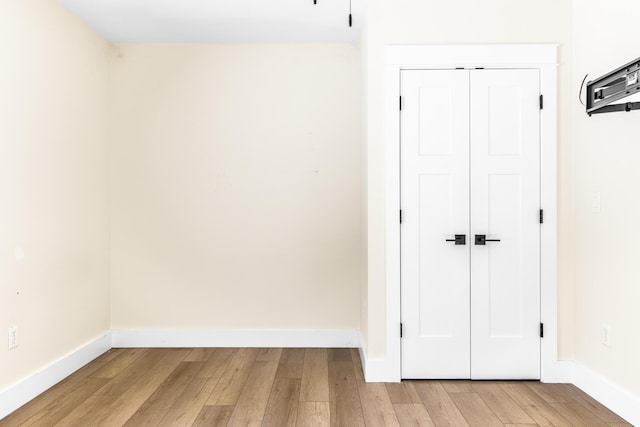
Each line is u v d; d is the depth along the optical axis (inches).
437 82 126.5
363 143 144.9
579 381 120.9
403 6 126.1
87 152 143.7
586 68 119.3
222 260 158.6
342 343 157.8
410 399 114.0
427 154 126.7
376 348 126.6
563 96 126.0
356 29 146.9
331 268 157.9
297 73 157.6
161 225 158.7
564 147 126.1
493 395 116.4
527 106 126.1
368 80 126.7
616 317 106.8
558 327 125.7
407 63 125.8
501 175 126.4
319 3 127.8
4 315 106.0
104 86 154.4
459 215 126.5
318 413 106.3
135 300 158.7
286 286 158.2
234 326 158.4
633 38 101.4
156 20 139.8
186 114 158.4
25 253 113.7
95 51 148.6
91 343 144.4
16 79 110.2
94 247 147.7
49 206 123.6
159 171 158.4
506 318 126.3
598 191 113.8
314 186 157.9
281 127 158.1
